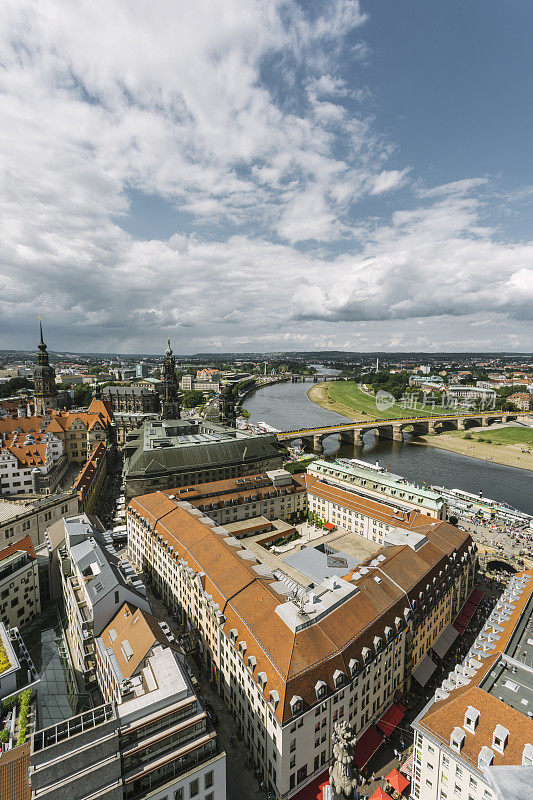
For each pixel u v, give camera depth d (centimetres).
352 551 12612
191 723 4697
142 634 6069
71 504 12344
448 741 5212
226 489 14375
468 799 4912
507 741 4869
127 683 5253
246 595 7544
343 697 6397
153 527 11175
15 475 15925
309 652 6231
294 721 5588
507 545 13788
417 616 8262
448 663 9081
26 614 8875
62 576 8950
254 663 6309
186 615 9188
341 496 14712
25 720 5134
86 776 3947
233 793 5966
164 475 15600
